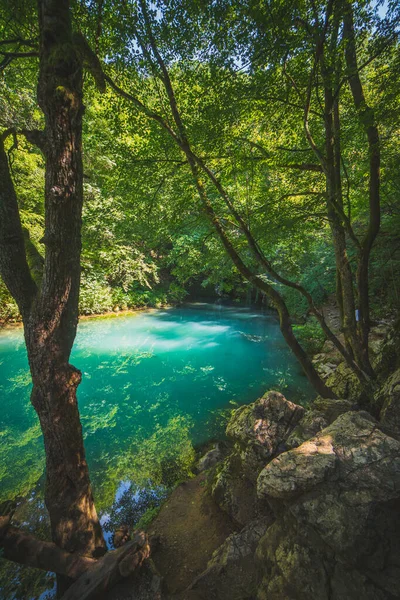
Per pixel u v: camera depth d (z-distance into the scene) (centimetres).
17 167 838
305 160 405
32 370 214
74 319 223
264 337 1009
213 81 296
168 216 417
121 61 302
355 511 159
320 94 369
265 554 190
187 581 224
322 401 316
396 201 605
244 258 495
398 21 233
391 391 272
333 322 818
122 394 648
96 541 227
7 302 1065
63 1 174
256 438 278
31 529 307
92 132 403
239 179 416
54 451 219
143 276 1391
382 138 331
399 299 650
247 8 241
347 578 149
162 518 304
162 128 354
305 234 478
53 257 200
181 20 262
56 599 232
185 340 1002
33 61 328
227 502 278
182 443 466
